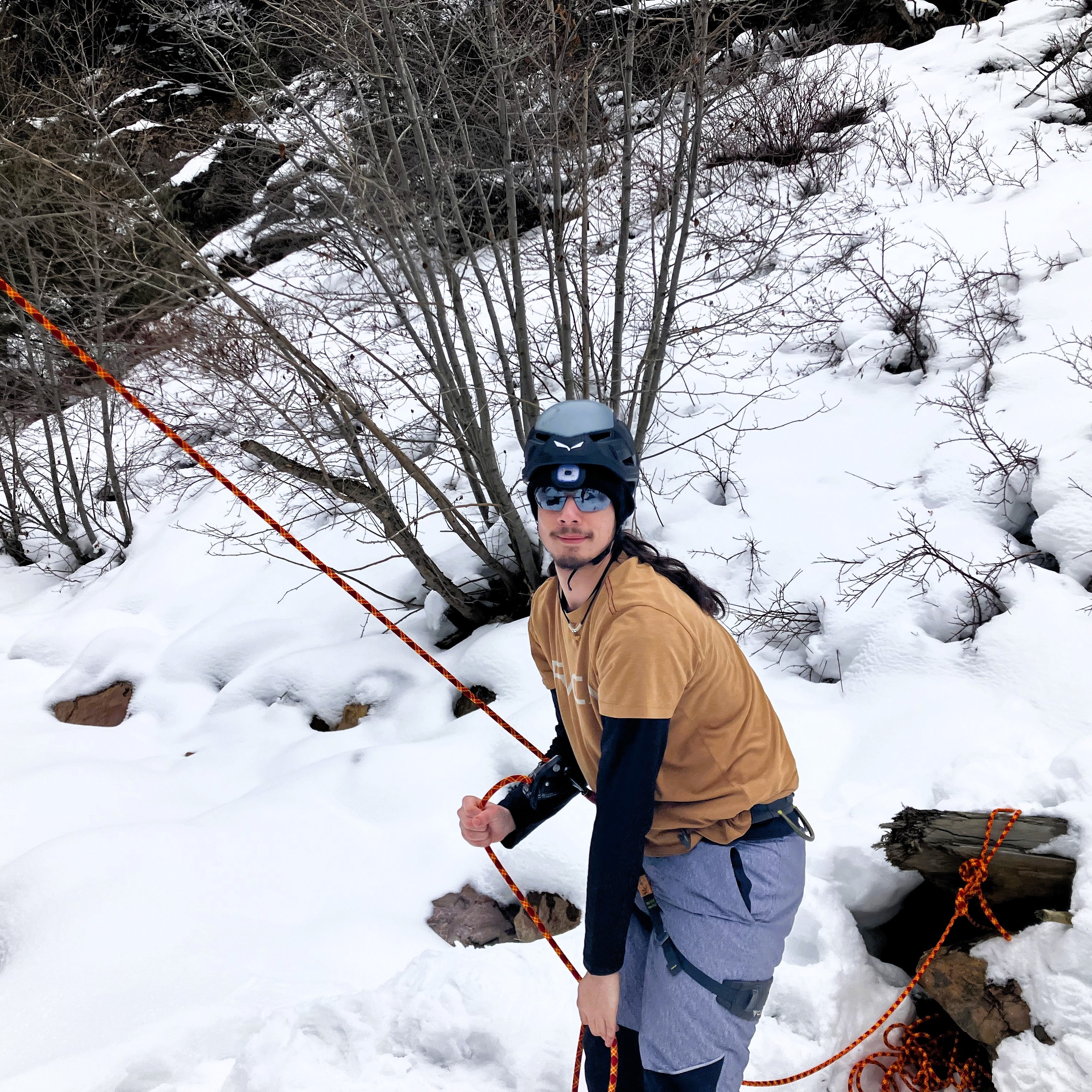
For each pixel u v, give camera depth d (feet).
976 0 33.04
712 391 19.51
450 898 10.68
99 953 9.71
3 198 17.30
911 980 8.30
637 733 5.33
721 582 15.06
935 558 13.50
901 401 17.43
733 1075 6.10
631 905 5.36
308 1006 8.29
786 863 6.18
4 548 25.62
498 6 13.23
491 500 14.93
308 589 18.35
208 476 21.56
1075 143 23.98
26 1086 7.78
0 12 24.07
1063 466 13.58
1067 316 17.34
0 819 12.91
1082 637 11.66
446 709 14.51
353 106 14.30
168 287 15.14
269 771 14.32
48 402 22.65
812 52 31.14
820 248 22.36
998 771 9.11
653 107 15.62
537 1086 7.66
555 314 14.75
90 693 17.87
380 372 19.66
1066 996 7.10
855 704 12.28
